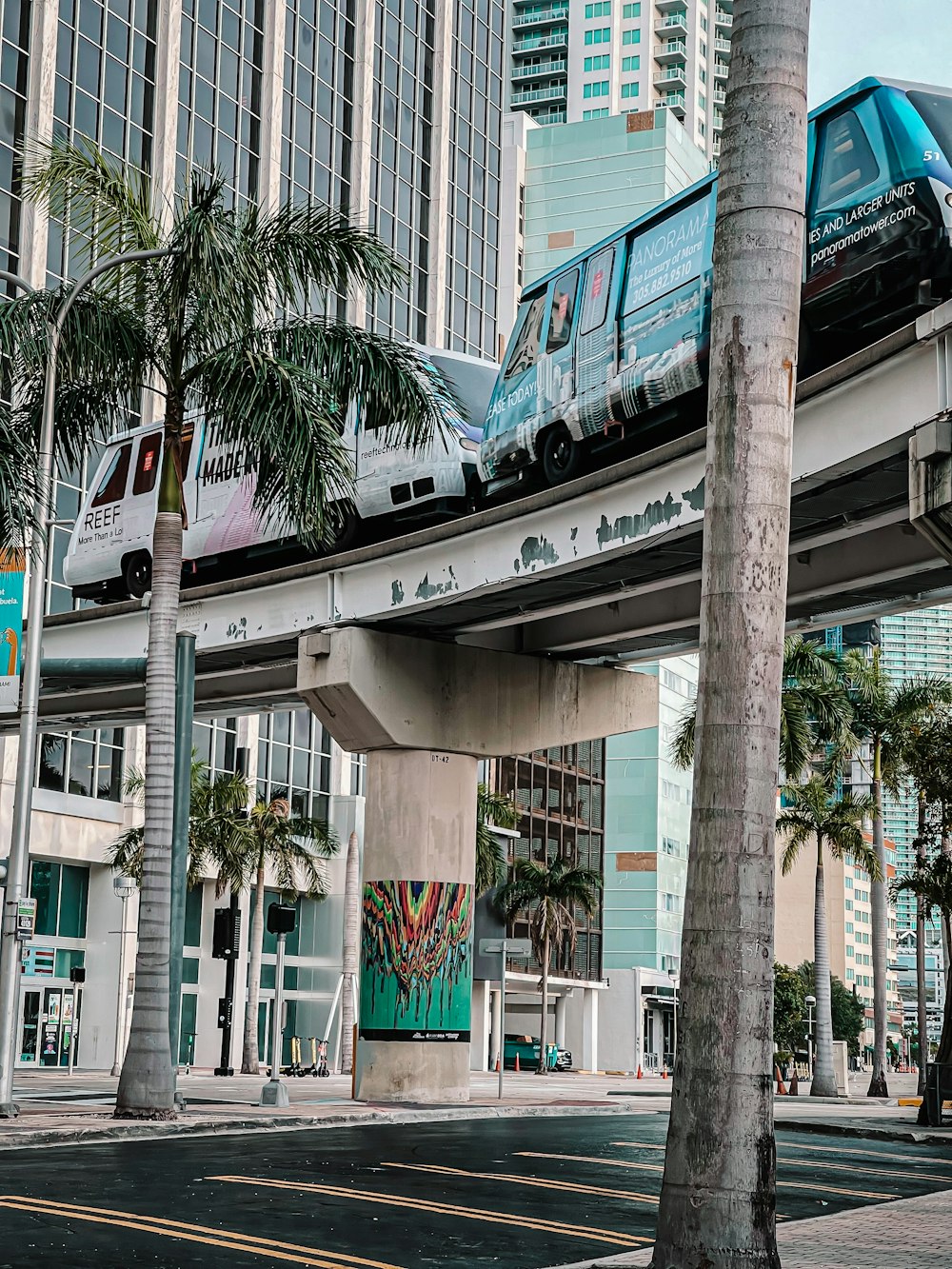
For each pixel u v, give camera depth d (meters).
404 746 28.31
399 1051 27.95
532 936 78.19
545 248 110.94
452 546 25.73
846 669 49.22
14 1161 15.41
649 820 94.81
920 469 15.38
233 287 21.70
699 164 116.25
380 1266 9.68
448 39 75.31
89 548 33.75
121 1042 50.94
